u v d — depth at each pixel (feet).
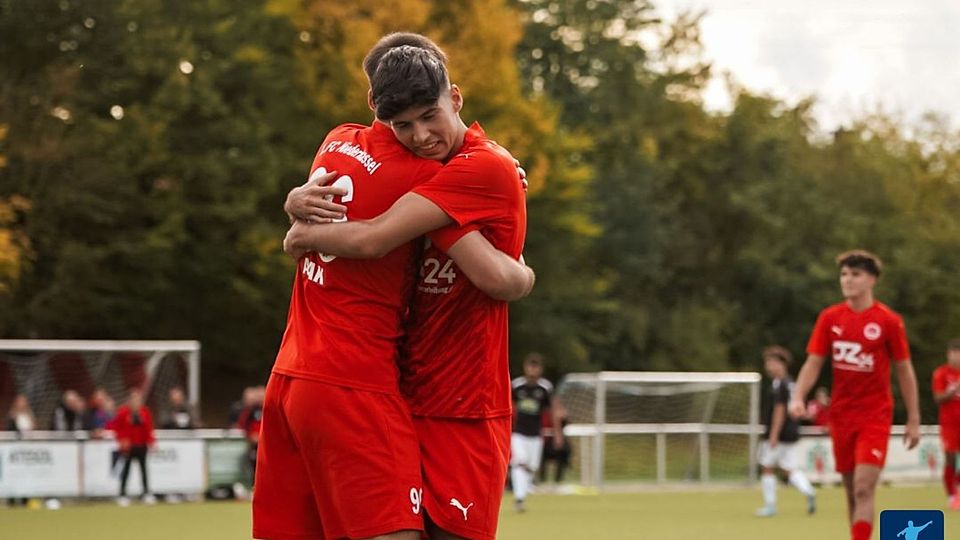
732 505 76.02
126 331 143.02
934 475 105.70
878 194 199.11
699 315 184.03
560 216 150.51
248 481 82.58
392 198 16.31
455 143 16.58
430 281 16.67
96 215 129.49
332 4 139.23
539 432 70.85
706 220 204.95
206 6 140.26
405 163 16.37
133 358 96.22
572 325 163.32
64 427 82.23
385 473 16.37
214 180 134.10
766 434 69.00
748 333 190.19
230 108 140.05
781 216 196.24
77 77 128.67
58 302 130.31
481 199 16.28
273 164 136.36
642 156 191.62
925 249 187.01
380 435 16.38
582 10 194.08
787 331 190.70
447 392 16.89
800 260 192.54
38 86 128.67
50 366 93.66
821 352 38.11
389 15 138.10
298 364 16.57
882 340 37.17
